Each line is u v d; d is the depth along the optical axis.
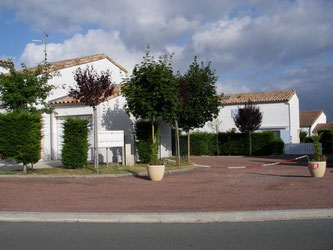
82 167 13.58
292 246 4.84
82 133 13.28
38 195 8.40
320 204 7.19
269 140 24.48
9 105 13.25
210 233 5.53
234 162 18.83
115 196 8.33
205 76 17.86
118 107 18.19
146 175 12.48
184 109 16.61
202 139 25.12
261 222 6.25
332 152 28.70
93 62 21.55
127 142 17.73
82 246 4.89
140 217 6.32
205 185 10.08
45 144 17.72
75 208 7.00
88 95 13.07
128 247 4.83
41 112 13.66
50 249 4.77
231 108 33.94
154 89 13.59
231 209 6.85
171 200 7.82
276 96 33.25
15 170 13.00
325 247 4.79
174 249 4.74
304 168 15.11
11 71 13.02
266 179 11.28
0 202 7.57
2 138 11.68
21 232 5.62
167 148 22.14
